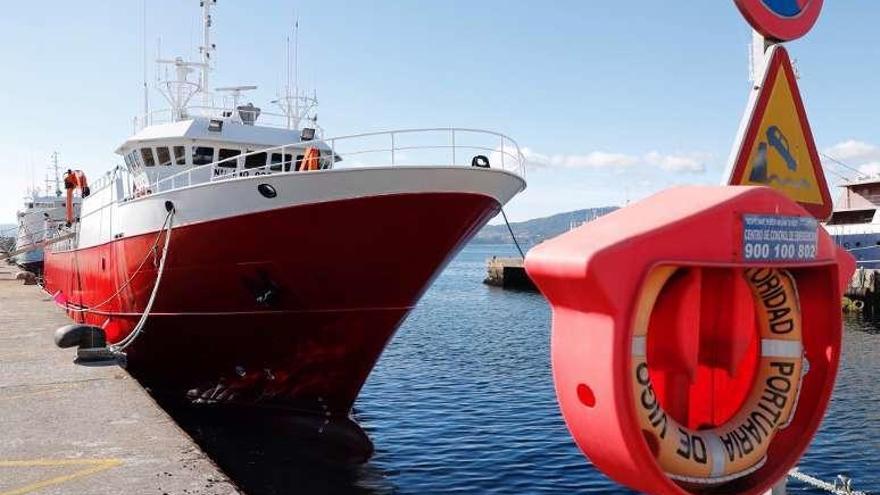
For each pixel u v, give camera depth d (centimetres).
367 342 1199
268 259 1126
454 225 1080
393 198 1043
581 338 181
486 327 3641
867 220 4172
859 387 1969
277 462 1226
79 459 580
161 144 1487
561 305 187
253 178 1087
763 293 214
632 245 172
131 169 1664
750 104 282
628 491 1146
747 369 220
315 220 1070
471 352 2739
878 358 2491
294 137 1585
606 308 171
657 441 185
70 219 2023
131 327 1448
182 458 583
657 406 185
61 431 664
